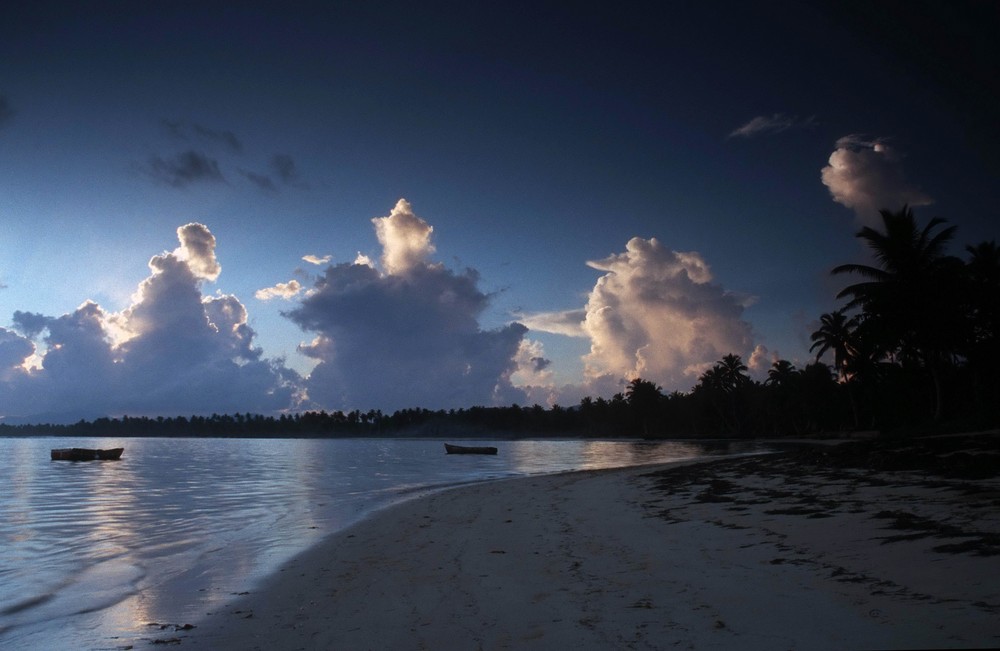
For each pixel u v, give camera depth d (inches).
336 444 7160.4
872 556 371.2
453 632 305.4
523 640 284.4
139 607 399.5
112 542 674.2
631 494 888.9
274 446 6235.2
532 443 6560.0
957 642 228.7
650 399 7140.8
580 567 430.3
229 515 896.3
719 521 567.2
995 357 1996.8
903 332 1935.3
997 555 338.0
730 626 277.4
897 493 597.3
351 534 671.8
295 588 429.7
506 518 727.1
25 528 783.7
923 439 1225.4
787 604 300.5
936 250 1911.9
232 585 454.6
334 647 295.6
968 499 521.0
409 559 506.3
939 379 2039.9
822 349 3385.8
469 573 436.8
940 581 305.6
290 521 812.0
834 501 598.9
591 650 262.8
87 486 1476.4
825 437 3499.0
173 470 2150.6
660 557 439.8
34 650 325.1
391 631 314.2
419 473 1882.4
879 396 3198.8
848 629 256.8
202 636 331.3
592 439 7401.6
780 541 447.5
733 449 3019.2
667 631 278.5
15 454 3902.6
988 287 1980.8
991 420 1780.3
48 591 461.1
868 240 1962.4
